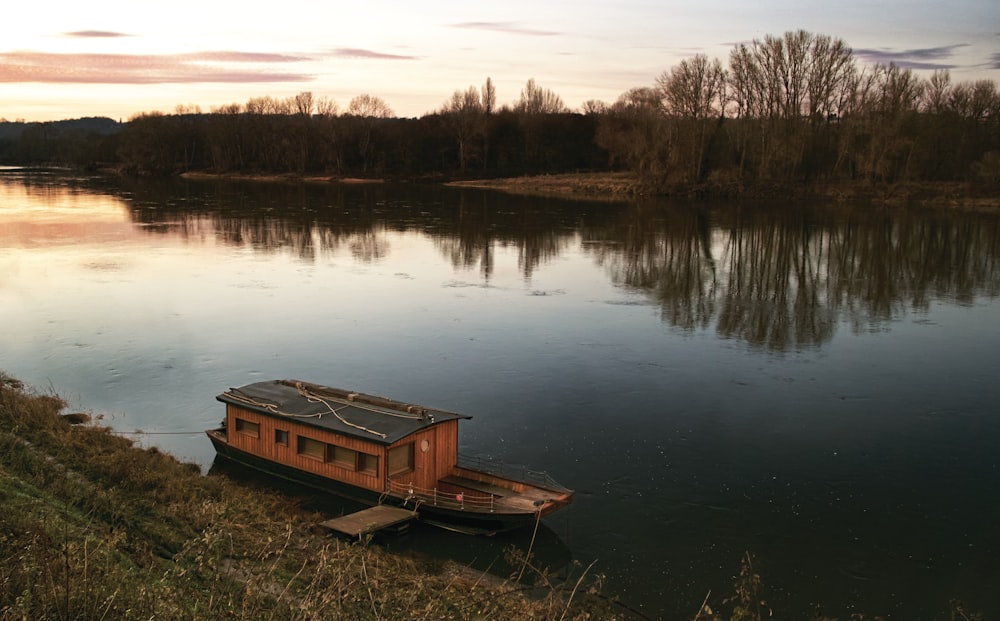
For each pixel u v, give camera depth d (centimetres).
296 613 1318
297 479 2536
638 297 5356
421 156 17012
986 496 2544
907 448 2903
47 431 2448
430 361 3841
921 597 1998
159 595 1238
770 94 12294
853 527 2339
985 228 8544
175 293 5209
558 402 3319
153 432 2952
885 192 11250
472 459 2752
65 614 1062
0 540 1296
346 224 9038
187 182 15962
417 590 1638
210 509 1989
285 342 4119
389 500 2330
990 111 12125
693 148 12275
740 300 5294
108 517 1875
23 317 4503
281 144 17725
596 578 2052
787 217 9600
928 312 5003
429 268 6347
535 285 5734
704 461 2770
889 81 11588
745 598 1667
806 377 3691
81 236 7706
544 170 16362
